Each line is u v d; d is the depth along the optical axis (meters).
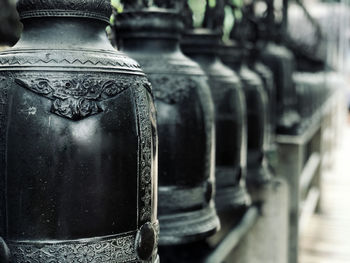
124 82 0.72
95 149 0.68
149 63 1.01
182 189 1.02
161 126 1.00
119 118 0.70
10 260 0.69
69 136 0.67
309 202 3.43
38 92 0.67
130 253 0.73
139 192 0.73
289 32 2.68
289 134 2.40
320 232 3.44
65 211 0.68
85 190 0.68
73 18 0.72
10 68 0.69
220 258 1.42
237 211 1.81
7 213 0.69
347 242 3.27
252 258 2.15
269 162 1.98
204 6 1.32
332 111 5.42
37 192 0.67
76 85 0.68
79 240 0.69
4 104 0.68
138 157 0.72
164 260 1.40
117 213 0.70
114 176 0.69
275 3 2.37
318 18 4.31
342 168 5.61
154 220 0.79
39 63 0.69
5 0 1.33
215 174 1.29
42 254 0.68
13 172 0.68
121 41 1.06
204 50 1.28
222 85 1.28
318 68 4.33
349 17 5.02
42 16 0.72
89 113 0.68
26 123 0.67
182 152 1.01
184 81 1.01
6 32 1.34
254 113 1.59
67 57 0.69
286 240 2.17
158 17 1.01
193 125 1.02
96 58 0.70
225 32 1.58
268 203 2.11
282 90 2.23
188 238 1.02
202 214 1.05
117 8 1.12
